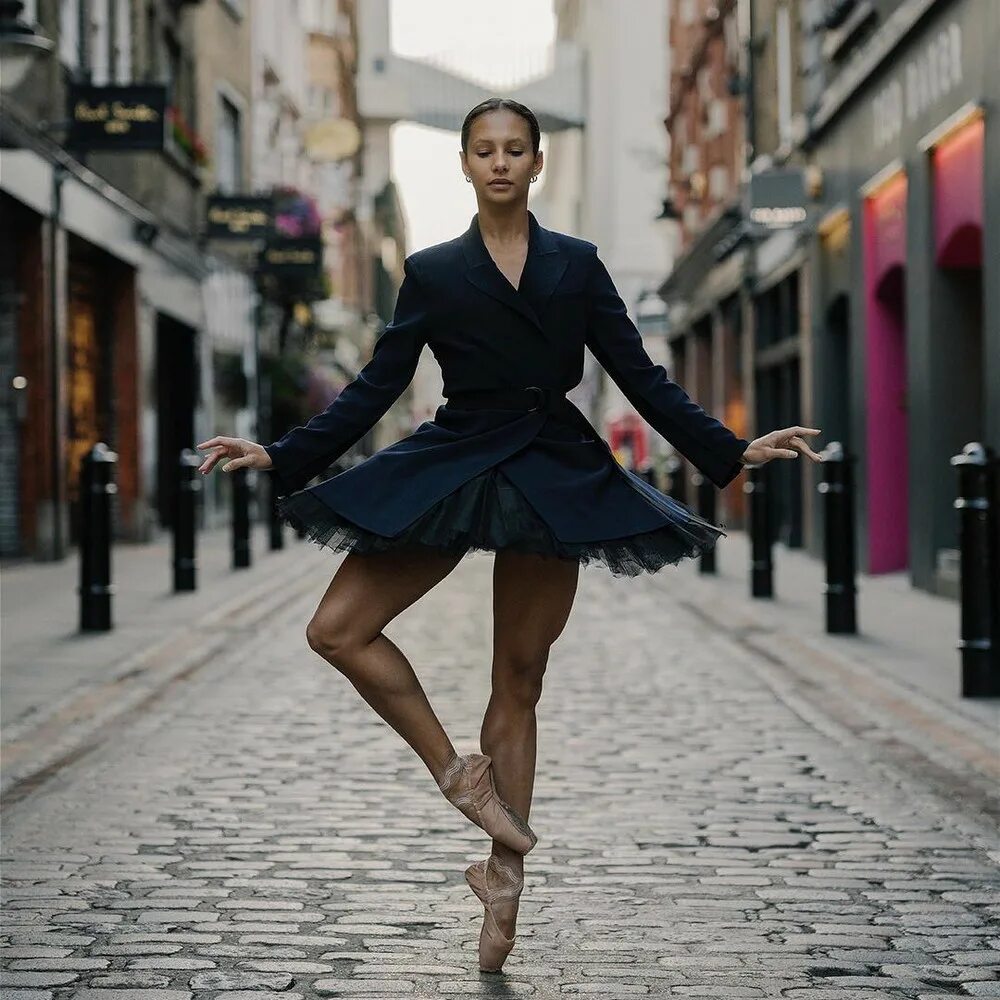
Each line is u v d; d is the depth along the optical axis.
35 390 17.38
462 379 3.56
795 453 3.57
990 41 11.88
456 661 9.58
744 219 20.72
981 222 12.29
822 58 18.52
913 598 13.73
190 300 25.44
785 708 7.82
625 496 3.53
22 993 3.58
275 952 3.90
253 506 31.22
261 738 6.97
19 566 16.94
